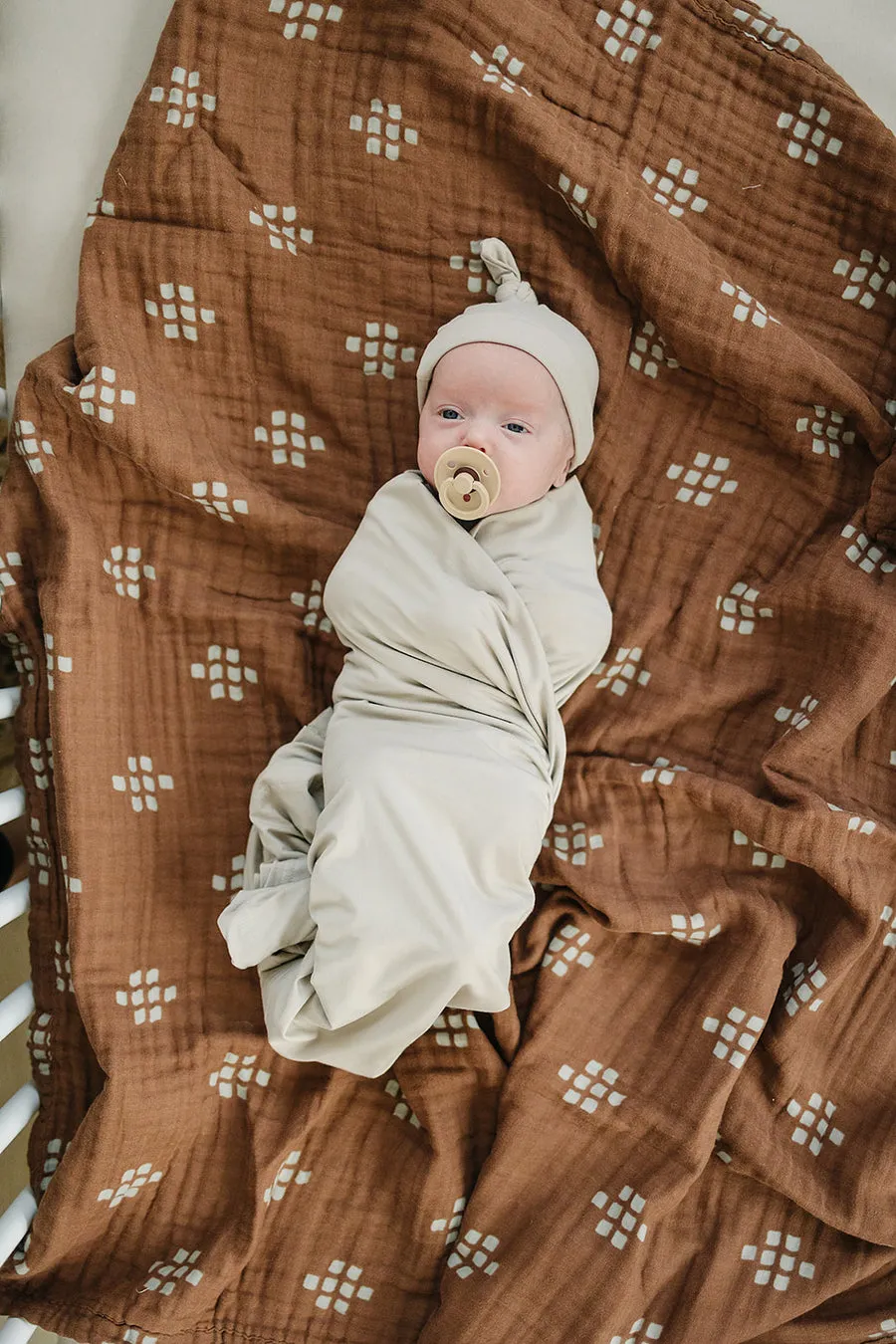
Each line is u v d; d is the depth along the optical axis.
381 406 1.21
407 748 1.01
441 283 1.18
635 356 1.19
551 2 1.10
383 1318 1.17
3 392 1.19
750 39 1.11
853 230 1.14
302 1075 1.20
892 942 1.21
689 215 1.16
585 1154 1.18
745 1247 1.18
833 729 1.15
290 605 1.23
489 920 0.97
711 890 1.20
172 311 1.15
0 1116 1.10
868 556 1.16
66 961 1.17
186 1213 1.18
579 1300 1.12
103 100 1.19
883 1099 1.20
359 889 0.97
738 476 1.21
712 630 1.21
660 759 1.23
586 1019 1.21
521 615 1.06
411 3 1.09
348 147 1.14
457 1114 1.19
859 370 1.18
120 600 1.18
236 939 1.03
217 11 1.09
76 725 1.12
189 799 1.20
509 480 1.04
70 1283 1.15
